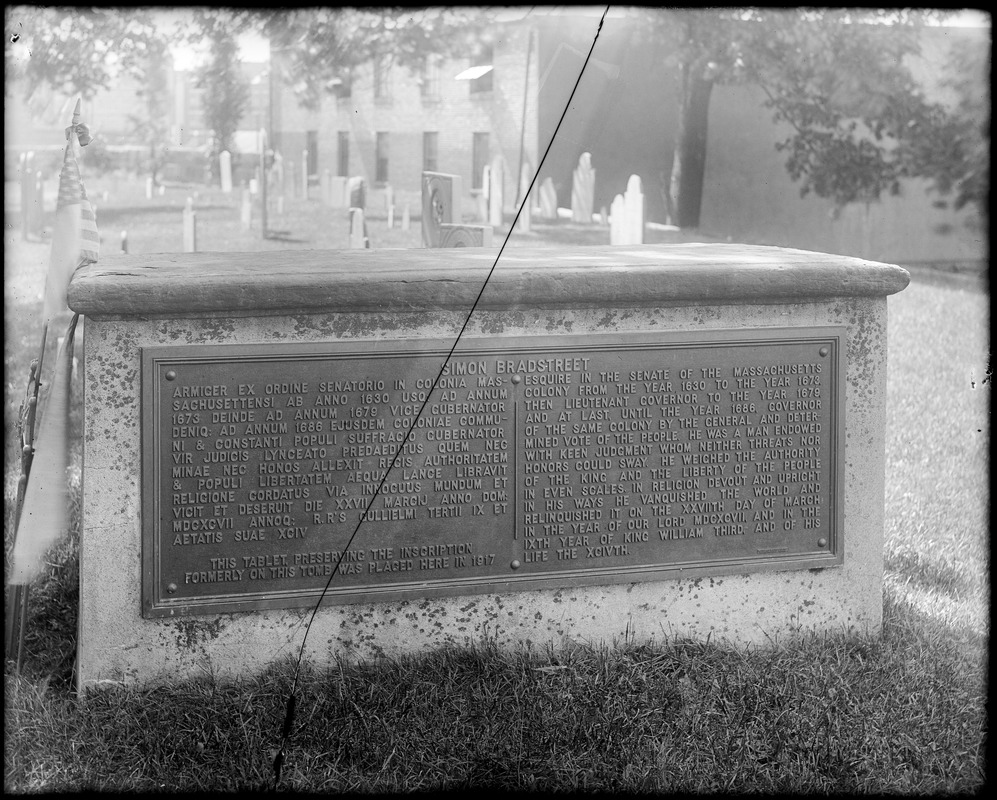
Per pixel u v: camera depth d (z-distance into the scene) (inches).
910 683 164.2
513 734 149.6
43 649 174.9
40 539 167.5
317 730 149.3
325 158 987.9
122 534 157.9
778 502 178.5
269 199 839.7
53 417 167.2
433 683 159.3
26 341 359.9
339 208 857.5
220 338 158.6
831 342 178.1
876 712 156.6
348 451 163.2
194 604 159.6
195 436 158.4
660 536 174.9
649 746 147.6
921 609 190.5
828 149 649.0
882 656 172.2
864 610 183.6
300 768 142.6
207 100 897.5
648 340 171.3
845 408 179.6
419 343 163.9
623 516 173.5
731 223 718.5
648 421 173.0
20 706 152.6
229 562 160.9
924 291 520.7
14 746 144.8
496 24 681.6
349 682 159.6
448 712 154.3
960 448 281.3
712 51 631.2
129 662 159.8
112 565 158.1
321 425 162.1
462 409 166.6
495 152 758.5
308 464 162.1
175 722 150.6
